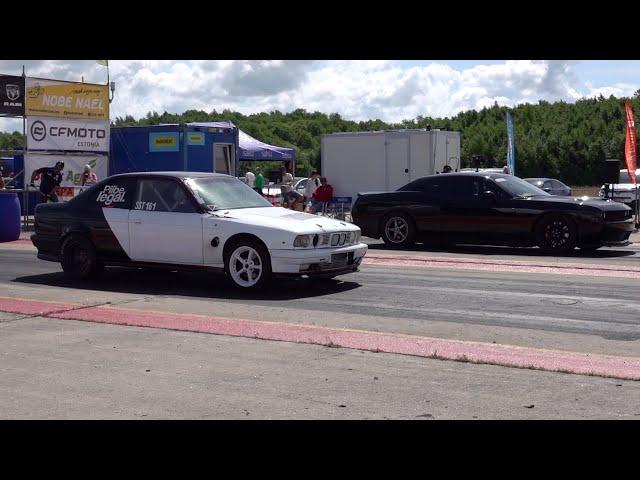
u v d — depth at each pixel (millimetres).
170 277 11297
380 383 5727
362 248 10352
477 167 27547
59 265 12914
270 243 9555
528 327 7730
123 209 10586
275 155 28984
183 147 24766
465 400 5309
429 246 15734
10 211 17203
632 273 11312
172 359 6496
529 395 5406
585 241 13703
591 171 55812
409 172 24562
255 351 6734
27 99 21172
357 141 25328
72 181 22531
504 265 12328
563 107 70500
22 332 7590
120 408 5223
